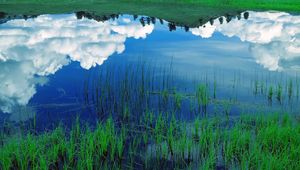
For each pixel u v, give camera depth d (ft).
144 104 47.39
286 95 51.42
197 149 37.29
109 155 36.22
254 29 90.43
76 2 117.50
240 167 34.35
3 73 57.93
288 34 85.92
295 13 110.93
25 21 92.89
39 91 51.29
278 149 36.24
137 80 54.08
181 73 58.39
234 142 36.91
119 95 49.37
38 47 71.67
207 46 75.00
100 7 112.78
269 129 38.50
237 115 44.98
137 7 113.50
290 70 61.62
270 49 73.20
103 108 46.14
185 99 49.14
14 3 111.24
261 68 62.23
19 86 53.01
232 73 59.36
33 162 33.55
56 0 118.42
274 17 104.53
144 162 35.42
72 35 81.10
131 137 39.70
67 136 39.27
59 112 45.16
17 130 40.29
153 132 39.88
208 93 49.49
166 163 35.29
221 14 107.45
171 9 111.86
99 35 81.51
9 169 33.68
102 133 37.09
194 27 91.50
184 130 39.45
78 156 35.22
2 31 82.58
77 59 64.69
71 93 50.65
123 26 90.79
